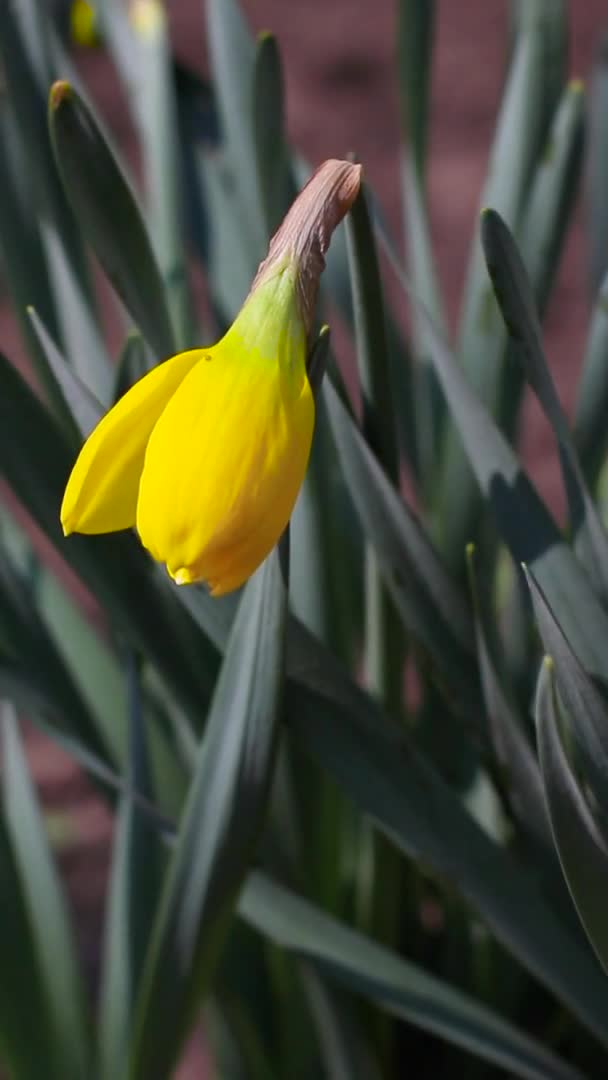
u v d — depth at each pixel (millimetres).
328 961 571
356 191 457
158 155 621
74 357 606
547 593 513
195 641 544
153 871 602
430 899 811
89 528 447
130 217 488
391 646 583
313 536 595
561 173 596
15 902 616
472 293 612
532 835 540
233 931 677
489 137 1867
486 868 529
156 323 504
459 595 526
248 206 631
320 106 1955
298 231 453
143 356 518
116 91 1965
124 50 682
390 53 2078
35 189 587
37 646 599
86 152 478
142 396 440
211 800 519
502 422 602
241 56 613
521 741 521
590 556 519
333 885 680
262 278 450
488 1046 571
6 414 492
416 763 521
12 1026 624
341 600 629
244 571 435
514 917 534
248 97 615
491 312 597
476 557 500
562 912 550
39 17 568
